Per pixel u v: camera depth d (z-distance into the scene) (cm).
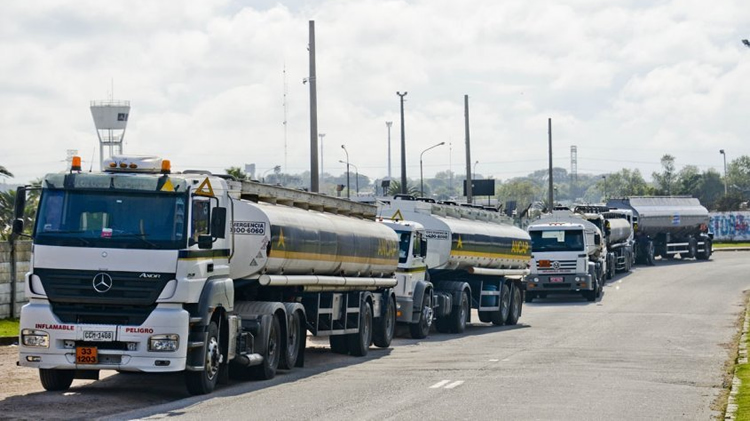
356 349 2991
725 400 2012
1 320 3394
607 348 3184
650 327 4012
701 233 9606
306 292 2681
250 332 2289
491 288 4294
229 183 2247
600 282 6066
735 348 3164
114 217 1973
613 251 7538
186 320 1961
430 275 4025
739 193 18150
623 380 2336
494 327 4284
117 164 2073
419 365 2694
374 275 3170
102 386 2197
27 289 1966
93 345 1942
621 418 1769
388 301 3284
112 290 1950
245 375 2333
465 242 3950
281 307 2395
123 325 1945
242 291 2408
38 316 1945
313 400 1959
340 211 3047
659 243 9300
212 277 2092
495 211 4678
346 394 2056
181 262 1964
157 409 1825
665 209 9025
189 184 2006
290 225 2453
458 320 3919
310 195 2778
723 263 8875
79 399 1972
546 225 5756
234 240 2281
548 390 2141
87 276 1950
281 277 2431
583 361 2778
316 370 2562
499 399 1989
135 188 1988
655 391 2148
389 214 3834
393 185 11025
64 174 1997
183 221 1983
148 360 1934
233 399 1973
